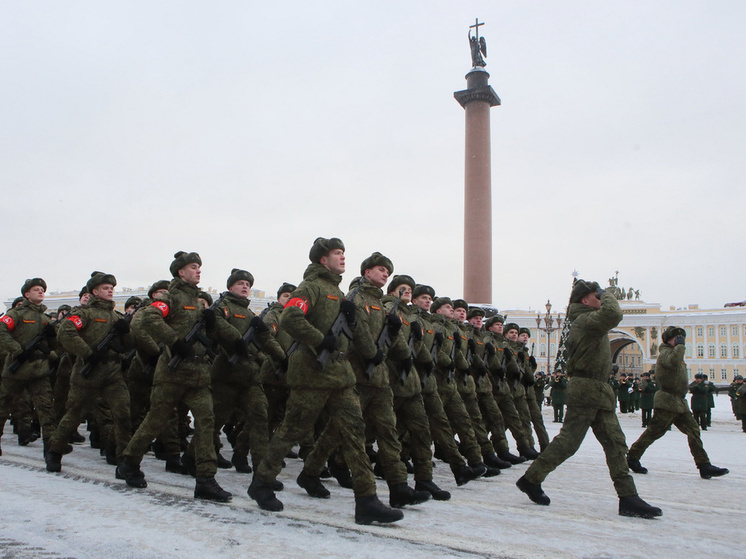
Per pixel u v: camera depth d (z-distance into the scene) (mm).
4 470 6945
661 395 8031
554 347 85188
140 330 5625
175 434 7289
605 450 5617
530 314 87125
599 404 5652
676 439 14250
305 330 4672
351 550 3967
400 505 5238
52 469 6844
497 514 5266
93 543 4000
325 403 4930
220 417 6387
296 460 8766
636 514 5332
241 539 4152
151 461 8195
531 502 5891
